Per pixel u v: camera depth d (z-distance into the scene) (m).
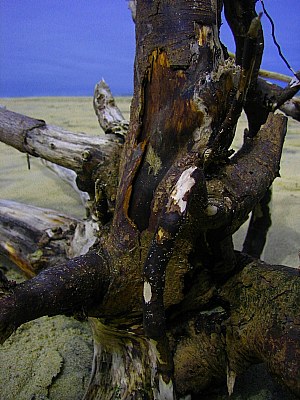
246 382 1.09
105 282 0.90
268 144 0.97
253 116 1.26
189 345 0.96
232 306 0.93
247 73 0.83
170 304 0.92
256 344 0.86
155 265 0.75
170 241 0.75
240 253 0.99
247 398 1.05
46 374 1.16
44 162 1.97
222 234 0.88
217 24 0.97
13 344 1.28
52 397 1.11
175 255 0.88
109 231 0.97
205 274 0.94
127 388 1.00
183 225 0.75
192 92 0.90
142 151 0.94
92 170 1.19
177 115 0.91
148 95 0.95
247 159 0.94
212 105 0.89
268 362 0.83
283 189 2.29
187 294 0.93
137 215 0.91
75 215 2.05
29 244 1.46
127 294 0.91
